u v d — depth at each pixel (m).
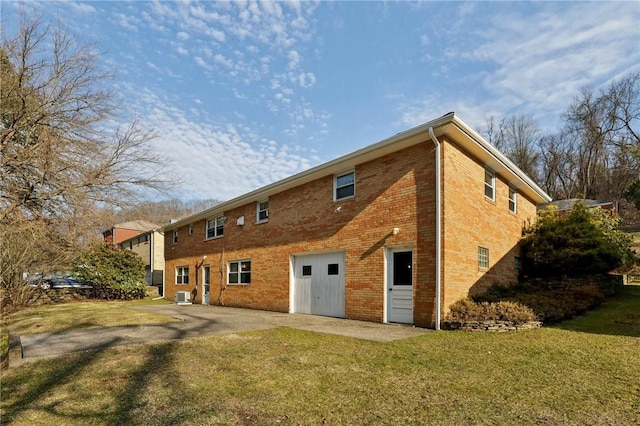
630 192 20.66
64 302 20.02
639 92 35.81
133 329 8.63
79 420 3.52
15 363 5.45
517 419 3.51
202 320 10.48
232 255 17.28
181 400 4.02
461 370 5.11
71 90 11.09
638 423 3.41
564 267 13.27
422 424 3.43
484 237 11.19
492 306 8.82
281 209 14.52
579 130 40.91
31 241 11.84
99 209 11.38
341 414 3.66
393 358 5.78
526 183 13.83
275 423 3.45
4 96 10.05
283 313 13.21
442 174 9.22
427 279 9.16
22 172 10.41
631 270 15.98
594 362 5.40
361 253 10.95
